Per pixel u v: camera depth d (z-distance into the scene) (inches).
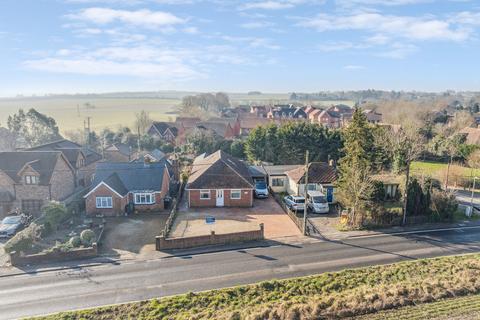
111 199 1521.9
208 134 2992.1
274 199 1779.0
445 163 2605.8
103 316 790.5
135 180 1615.4
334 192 1626.5
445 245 1187.3
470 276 932.6
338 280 936.3
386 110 5004.9
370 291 863.1
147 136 3316.9
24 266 1057.5
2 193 1579.7
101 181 1536.7
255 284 919.0
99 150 2711.6
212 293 879.7
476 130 2871.6
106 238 1268.5
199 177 1657.2
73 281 957.8
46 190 1603.1
